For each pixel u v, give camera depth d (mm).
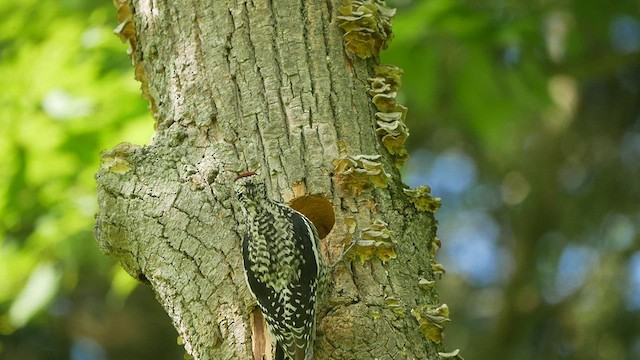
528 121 18406
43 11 14984
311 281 7902
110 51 14500
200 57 9109
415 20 13734
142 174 8680
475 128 14148
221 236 8375
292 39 8977
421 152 20875
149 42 9547
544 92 14172
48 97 13734
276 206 8234
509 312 20625
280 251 7973
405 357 7863
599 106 19844
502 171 20656
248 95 8836
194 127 8883
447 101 15852
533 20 14703
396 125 8812
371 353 7809
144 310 22188
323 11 9117
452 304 21344
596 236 19688
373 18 9055
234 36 9055
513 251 21047
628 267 19078
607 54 17953
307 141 8594
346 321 7840
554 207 20391
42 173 14297
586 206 19828
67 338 21703
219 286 8273
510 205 21125
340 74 8914
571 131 19859
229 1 9180
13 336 21344
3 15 14930
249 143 8672
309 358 7684
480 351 20516
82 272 20172
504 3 14852
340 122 8711
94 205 14547
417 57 13625
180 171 8633
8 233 15820
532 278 20656
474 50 13836
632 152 19672
